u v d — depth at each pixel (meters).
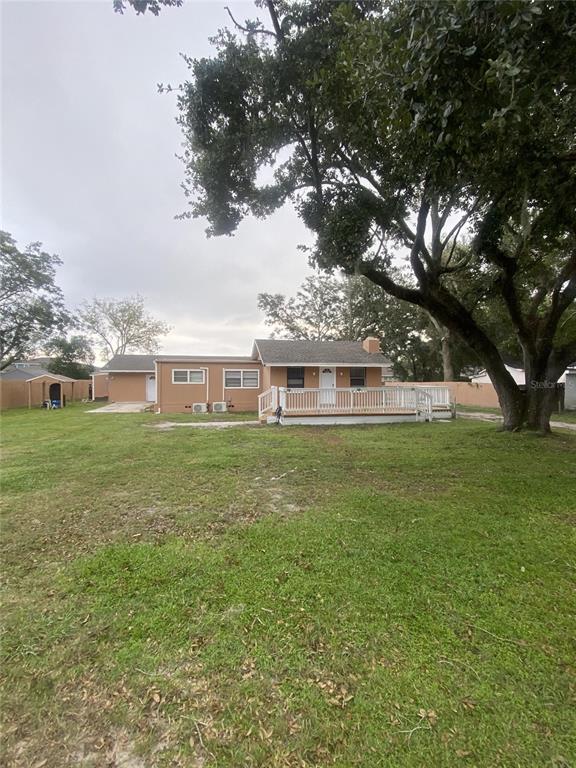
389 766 1.35
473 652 1.92
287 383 16.81
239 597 2.43
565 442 8.09
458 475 5.42
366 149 5.26
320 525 3.58
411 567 2.79
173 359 18.05
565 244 7.78
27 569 2.84
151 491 4.78
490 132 3.04
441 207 7.31
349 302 29.80
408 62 2.60
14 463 6.43
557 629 2.09
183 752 1.41
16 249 22.36
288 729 1.50
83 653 1.95
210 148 6.04
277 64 4.85
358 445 7.95
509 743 1.43
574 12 2.02
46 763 1.38
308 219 6.60
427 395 12.84
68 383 25.59
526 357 9.46
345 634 2.06
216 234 7.48
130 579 2.68
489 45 2.31
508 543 3.18
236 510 4.05
